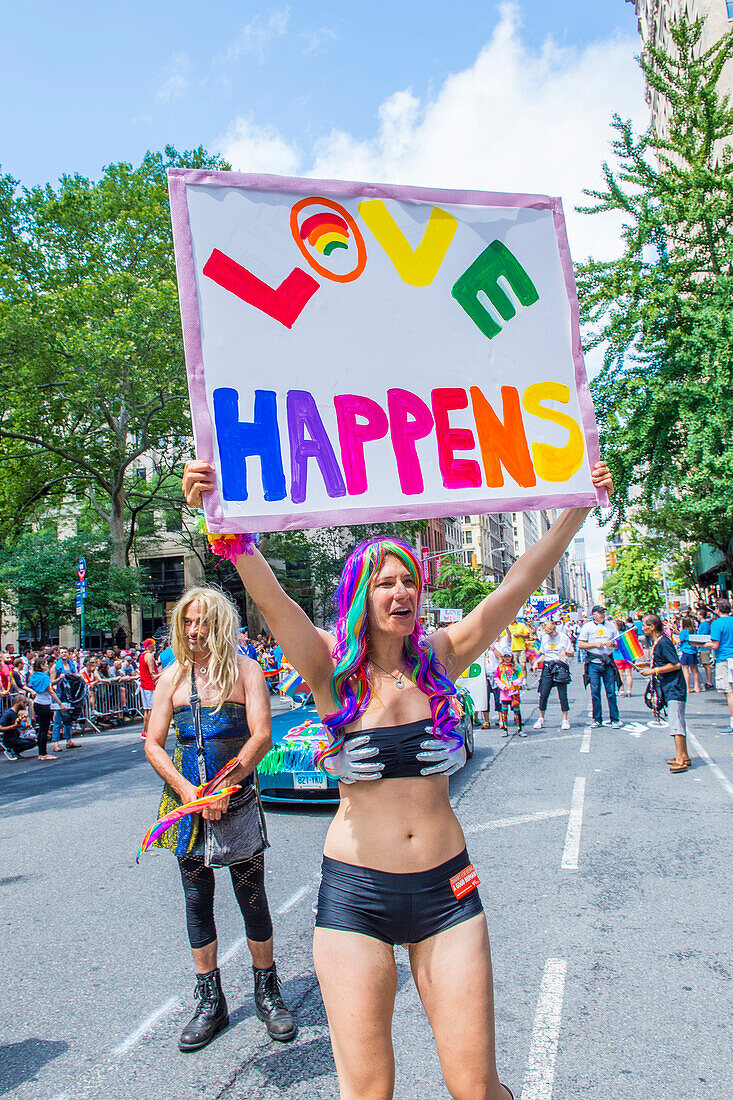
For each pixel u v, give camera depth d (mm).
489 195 2594
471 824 6520
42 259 26672
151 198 26812
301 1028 3260
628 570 48031
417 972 1941
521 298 2592
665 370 11812
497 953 3934
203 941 3270
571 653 12375
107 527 35281
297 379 2320
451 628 2332
